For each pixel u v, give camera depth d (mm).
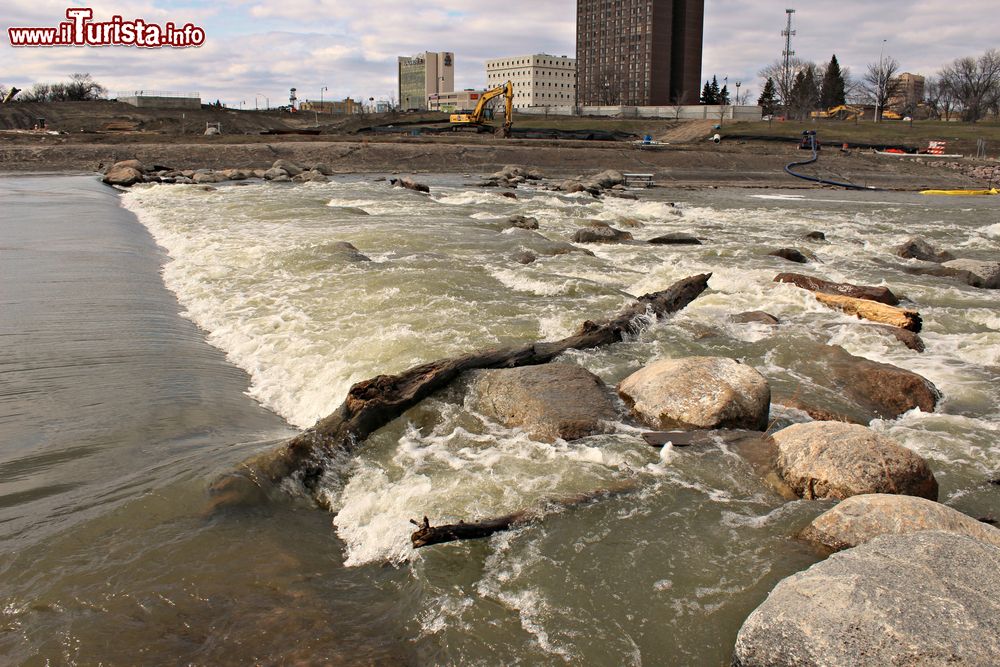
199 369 9406
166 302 13180
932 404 8555
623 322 10773
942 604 3803
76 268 15133
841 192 50781
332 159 61156
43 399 7805
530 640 4406
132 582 4750
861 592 3943
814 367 9453
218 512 5684
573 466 6562
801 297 13414
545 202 34062
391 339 10234
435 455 6922
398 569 5199
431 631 4484
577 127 104250
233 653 4137
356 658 4152
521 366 8906
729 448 6867
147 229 23250
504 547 5359
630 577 4992
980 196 48531
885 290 13844
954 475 6660
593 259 17469
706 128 95875
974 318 12883
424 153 63906
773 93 127250
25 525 5371
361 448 7176
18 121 98438
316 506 6230
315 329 11156
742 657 4008
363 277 14367
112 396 8016
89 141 62344
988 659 3502
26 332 10242
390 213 26703
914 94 165000
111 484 6043
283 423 8141
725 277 15461
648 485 6254
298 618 4480
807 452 6207
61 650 4094
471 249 18219
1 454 6469
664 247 20297
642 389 7852
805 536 5371
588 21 161250
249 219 24391
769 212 34188
